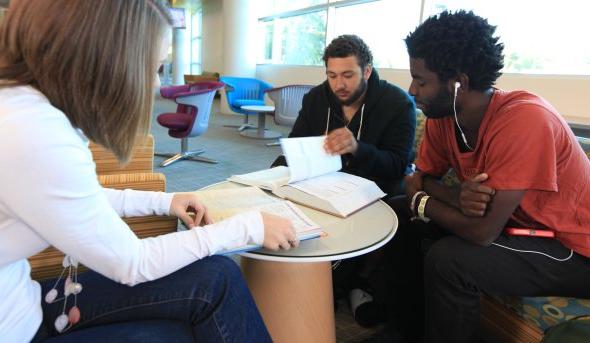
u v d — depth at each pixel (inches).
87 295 29.4
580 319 34.3
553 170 36.3
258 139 196.9
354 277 62.0
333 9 221.0
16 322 23.9
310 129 71.7
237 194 42.1
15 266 24.8
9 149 19.1
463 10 40.8
